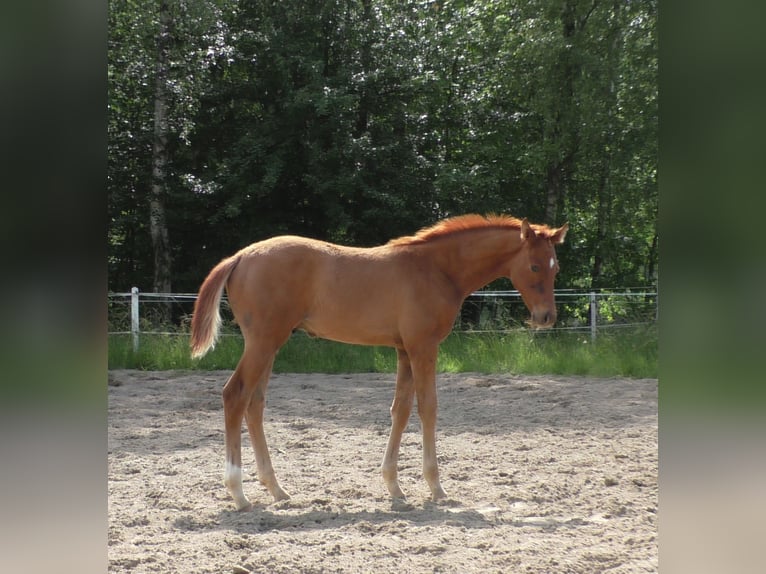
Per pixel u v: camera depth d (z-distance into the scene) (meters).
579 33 17.73
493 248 5.56
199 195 16.67
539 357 12.32
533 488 5.54
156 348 12.53
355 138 17.58
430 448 5.34
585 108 17.27
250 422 5.43
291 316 5.31
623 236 19.81
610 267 20.80
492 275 5.70
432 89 18.12
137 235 17.86
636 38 17.44
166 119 15.92
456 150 19.89
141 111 16.83
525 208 19.41
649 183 18.47
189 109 16.12
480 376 11.70
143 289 18.12
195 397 9.85
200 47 16.17
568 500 5.25
